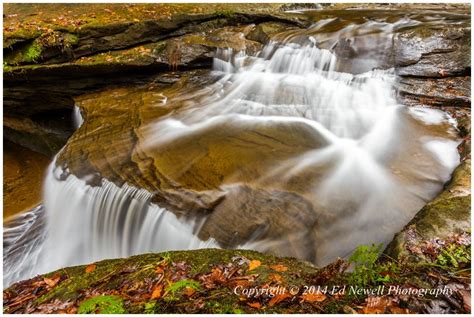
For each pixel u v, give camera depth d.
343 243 3.64
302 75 7.28
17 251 5.32
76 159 5.43
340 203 3.95
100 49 7.85
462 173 3.89
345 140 5.29
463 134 5.11
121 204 4.62
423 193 4.09
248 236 3.74
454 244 2.68
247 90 6.97
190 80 7.69
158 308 2.15
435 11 9.89
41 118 8.55
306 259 3.49
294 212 3.83
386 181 4.33
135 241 4.51
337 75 6.91
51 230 5.47
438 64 6.34
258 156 4.80
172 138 5.43
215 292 2.30
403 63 6.55
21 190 7.00
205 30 8.94
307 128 5.63
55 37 7.48
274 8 10.59
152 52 7.85
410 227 2.95
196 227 4.02
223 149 5.01
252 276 2.48
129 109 6.66
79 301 2.45
